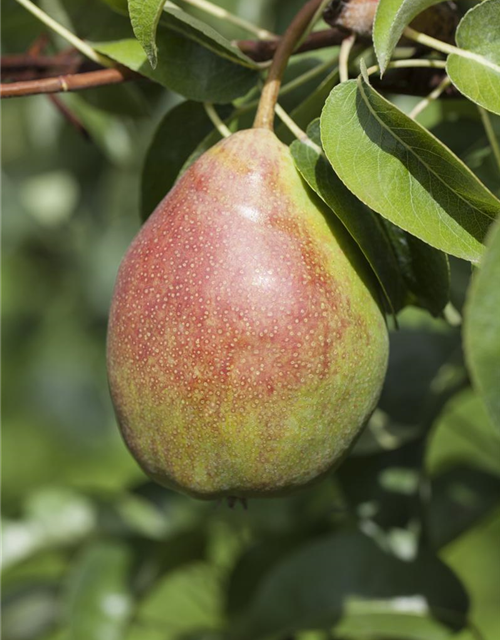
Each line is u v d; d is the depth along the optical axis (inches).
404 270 24.4
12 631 32.4
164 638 33.0
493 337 20.6
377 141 23.0
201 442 23.4
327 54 27.3
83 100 30.3
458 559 49.6
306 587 28.1
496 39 23.6
